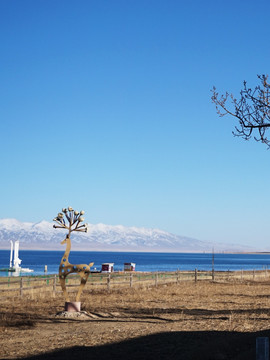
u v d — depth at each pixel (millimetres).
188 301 28422
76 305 21281
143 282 41688
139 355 13117
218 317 20875
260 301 28938
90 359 12641
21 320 19344
